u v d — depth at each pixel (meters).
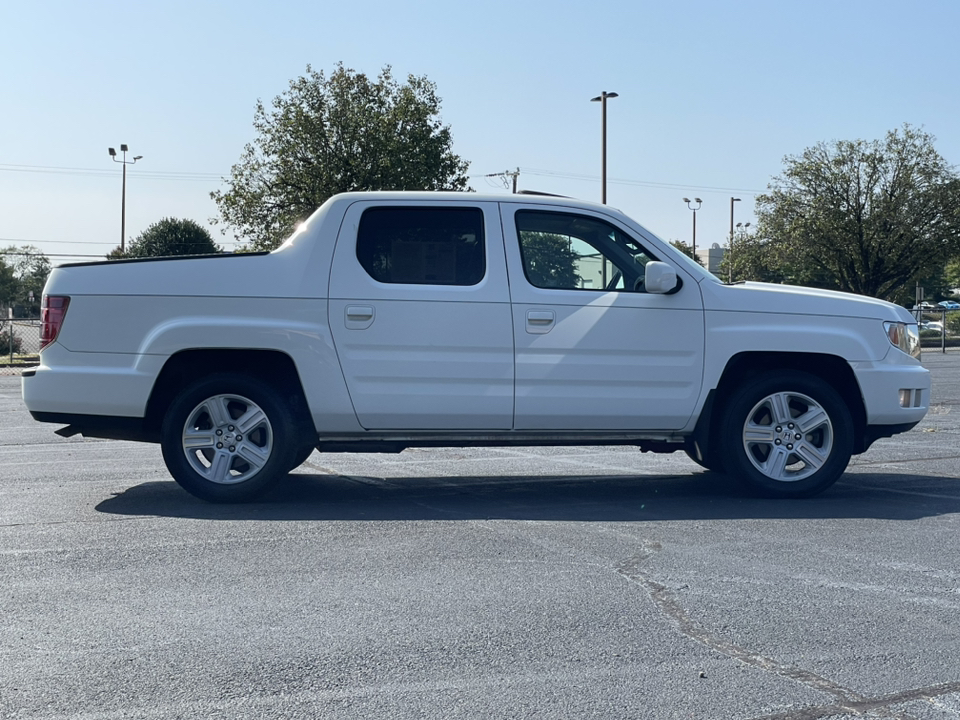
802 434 7.20
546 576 4.99
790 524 6.29
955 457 9.68
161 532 6.02
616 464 9.21
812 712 3.31
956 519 6.46
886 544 5.71
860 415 7.38
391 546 5.65
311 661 3.79
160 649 3.93
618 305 6.98
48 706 3.37
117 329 6.82
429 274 6.94
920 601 4.57
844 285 58.62
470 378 6.87
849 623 4.25
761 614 4.37
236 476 6.98
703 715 3.29
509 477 8.40
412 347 6.84
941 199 54.72
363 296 6.84
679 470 8.84
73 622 4.27
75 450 10.43
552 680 3.60
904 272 57.06
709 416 7.09
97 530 6.09
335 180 43.28
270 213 44.28
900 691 3.50
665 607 4.47
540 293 6.95
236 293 6.83
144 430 6.98
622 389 6.99
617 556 5.41
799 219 56.75
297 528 6.14
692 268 7.18
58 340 6.85
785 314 7.17
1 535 5.94
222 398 6.92
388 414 6.87
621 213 7.22
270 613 4.39
